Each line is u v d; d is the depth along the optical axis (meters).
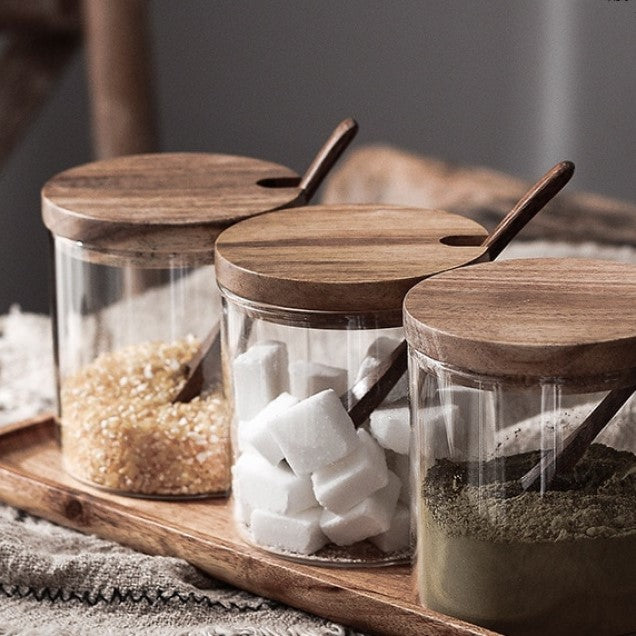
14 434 1.06
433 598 0.90
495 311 0.87
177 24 2.23
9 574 0.94
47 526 1.01
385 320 0.91
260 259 0.92
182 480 1.00
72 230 0.98
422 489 0.89
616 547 0.87
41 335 1.25
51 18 1.98
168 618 0.93
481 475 0.87
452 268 0.91
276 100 2.18
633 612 0.88
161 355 1.01
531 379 0.85
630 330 0.85
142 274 0.99
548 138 1.92
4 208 2.27
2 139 2.01
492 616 0.88
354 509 0.93
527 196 0.93
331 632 0.91
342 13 2.08
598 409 0.86
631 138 1.82
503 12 1.91
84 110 2.29
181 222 0.97
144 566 0.94
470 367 0.86
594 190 1.89
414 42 2.02
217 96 2.23
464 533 0.88
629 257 1.32
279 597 0.94
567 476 0.87
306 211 0.97
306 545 0.93
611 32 1.80
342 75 2.11
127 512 0.98
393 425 0.92
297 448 0.92
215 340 0.99
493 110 1.97
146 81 1.90
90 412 1.01
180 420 1.00
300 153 2.19
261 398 0.93
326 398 0.91
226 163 1.04
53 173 2.30
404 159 1.68
